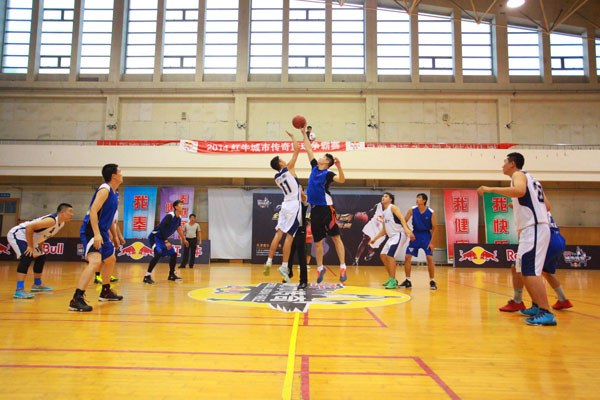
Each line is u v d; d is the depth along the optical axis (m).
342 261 4.92
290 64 15.23
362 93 14.71
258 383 1.84
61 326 3.06
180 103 14.91
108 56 15.28
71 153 13.26
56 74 15.15
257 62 15.27
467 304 4.48
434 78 15.09
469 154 13.30
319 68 15.22
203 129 14.77
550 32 13.93
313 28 15.37
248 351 2.37
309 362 2.17
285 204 4.89
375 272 10.23
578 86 14.73
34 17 15.23
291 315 3.58
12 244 4.72
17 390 1.73
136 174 13.27
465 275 9.48
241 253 13.89
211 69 15.23
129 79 15.12
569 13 13.97
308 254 12.77
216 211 14.05
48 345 2.48
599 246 12.74
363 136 14.70
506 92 14.64
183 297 4.79
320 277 4.89
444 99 14.80
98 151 13.28
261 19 15.45
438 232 14.12
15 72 15.19
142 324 3.14
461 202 13.93
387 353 2.37
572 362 2.25
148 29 15.46
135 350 2.38
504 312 3.95
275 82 14.80
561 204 14.38
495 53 14.97
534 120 14.74
